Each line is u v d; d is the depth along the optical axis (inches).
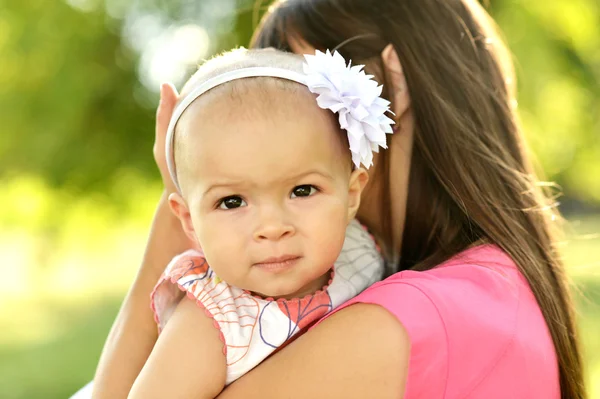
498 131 68.5
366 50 68.6
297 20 71.7
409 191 67.4
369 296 51.8
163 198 68.1
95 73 265.4
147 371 52.7
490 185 64.2
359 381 49.6
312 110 53.1
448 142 65.0
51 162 269.1
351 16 69.8
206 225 52.9
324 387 50.1
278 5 75.1
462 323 51.5
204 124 52.6
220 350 52.8
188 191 54.4
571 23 234.7
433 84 66.3
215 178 51.8
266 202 51.7
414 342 49.3
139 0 264.8
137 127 277.7
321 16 70.7
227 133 51.5
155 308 58.3
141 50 270.4
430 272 55.9
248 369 53.4
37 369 272.4
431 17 68.5
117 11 267.9
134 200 299.4
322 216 52.6
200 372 52.3
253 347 53.6
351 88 54.3
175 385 52.0
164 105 66.5
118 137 275.7
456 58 67.7
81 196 281.9
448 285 53.9
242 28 239.3
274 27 73.4
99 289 457.7
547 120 221.6
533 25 218.1
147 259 67.7
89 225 302.4
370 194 70.0
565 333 61.8
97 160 272.5
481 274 57.2
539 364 55.7
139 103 275.4
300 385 50.6
